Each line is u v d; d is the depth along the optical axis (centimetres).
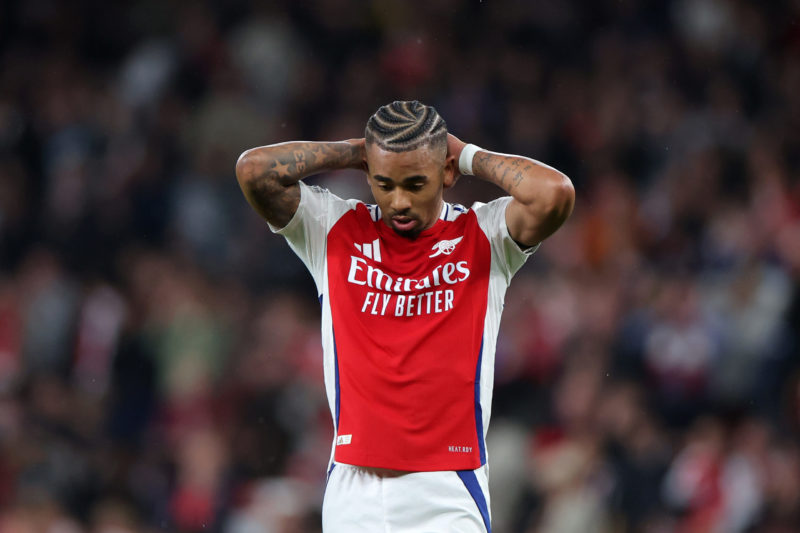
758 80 5384
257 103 5225
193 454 3609
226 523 3512
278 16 5512
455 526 1365
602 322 4012
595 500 3434
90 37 5706
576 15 5625
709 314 4019
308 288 4438
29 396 4044
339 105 5341
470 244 1431
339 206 1484
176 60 5359
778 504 3397
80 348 4375
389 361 1384
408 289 1412
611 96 5238
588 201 4800
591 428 3638
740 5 5631
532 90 5334
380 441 1371
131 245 4772
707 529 3397
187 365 4119
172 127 5147
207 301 4338
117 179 4984
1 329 4434
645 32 5528
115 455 3788
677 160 4912
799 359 3931
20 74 5534
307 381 3912
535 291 4112
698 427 3594
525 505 3544
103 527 3494
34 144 5334
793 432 3700
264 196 1429
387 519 1371
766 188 4606
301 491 3500
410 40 5462
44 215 4988
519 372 3872
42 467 3588
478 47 5509
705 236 4478
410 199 1373
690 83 5331
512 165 1409
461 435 1381
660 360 3900
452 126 5147
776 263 4147
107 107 5366
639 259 4428
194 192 4841
